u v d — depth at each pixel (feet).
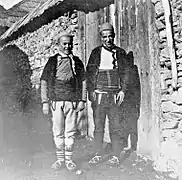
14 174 14.73
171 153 14.94
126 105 18.66
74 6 24.68
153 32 16.47
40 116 28.89
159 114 16.16
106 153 18.12
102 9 21.61
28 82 33.81
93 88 17.29
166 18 15.28
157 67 16.24
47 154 18.42
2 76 37.91
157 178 13.88
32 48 34.09
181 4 14.88
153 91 16.63
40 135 24.31
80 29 24.23
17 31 37.14
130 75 18.22
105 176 14.39
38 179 13.99
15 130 26.09
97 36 22.16
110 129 18.16
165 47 15.66
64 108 15.26
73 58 15.75
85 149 19.72
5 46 41.34
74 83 15.35
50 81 15.48
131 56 18.44
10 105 33.14
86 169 15.40
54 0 26.22
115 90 17.06
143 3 17.28
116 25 20.13
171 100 15.35
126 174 14.60
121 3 19.53
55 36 28.07
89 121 23.70
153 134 16.63
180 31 15.03
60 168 15.28
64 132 15.69
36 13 31.22
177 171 14.16
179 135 14.82
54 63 15.37
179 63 15.06
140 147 17.76
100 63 17.20
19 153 18.70
